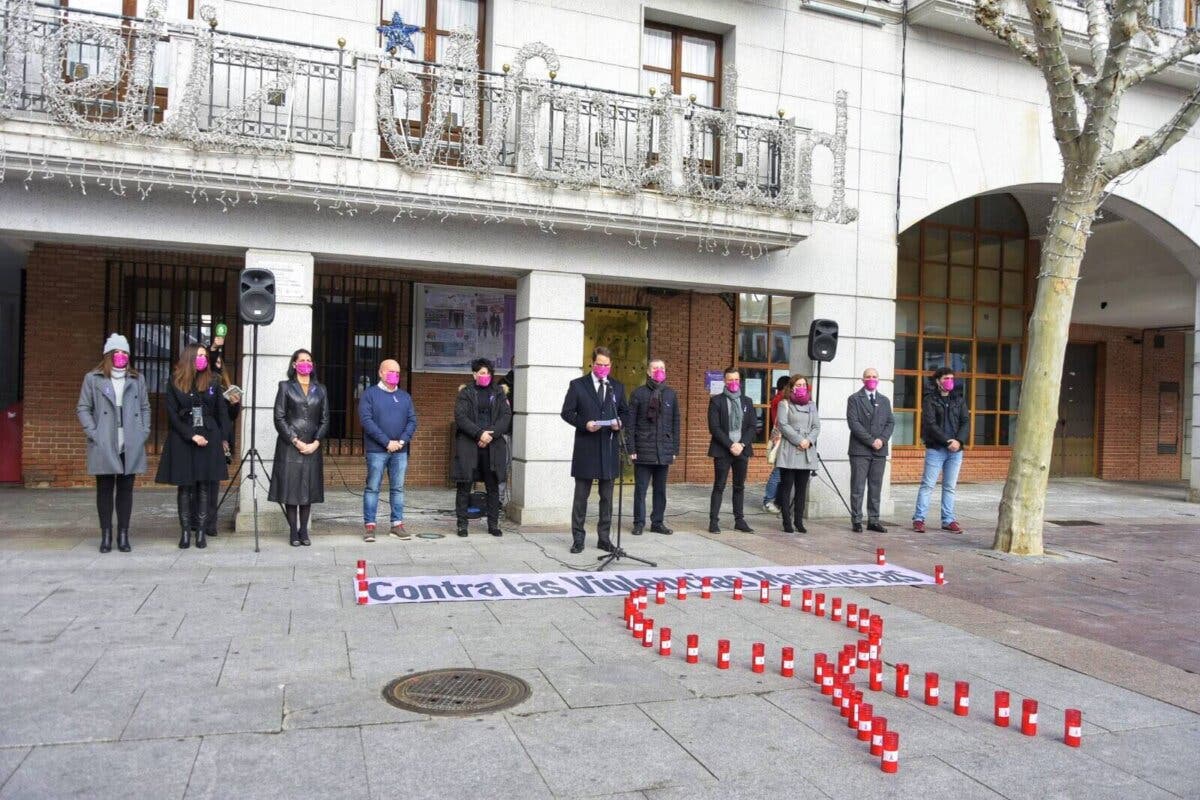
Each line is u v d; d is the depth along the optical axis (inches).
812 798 149.2
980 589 319.3
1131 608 297.9
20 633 223.5
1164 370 849.5
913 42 498.3
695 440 632.4
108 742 160.2
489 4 434.0
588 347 600.4
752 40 470.3
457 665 209.9
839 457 482.6
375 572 308.3
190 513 343.0
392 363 378.6
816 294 475.5
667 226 421.4
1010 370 759.7
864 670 219.0
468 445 384.5
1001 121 519.8
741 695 197.5
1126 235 718.5
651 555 358.3
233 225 372.8
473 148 386.0
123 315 509.0
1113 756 171.6
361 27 403.5
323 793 143.7
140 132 339.9
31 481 497.0
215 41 372.8
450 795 144.8
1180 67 542.0
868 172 486.6
